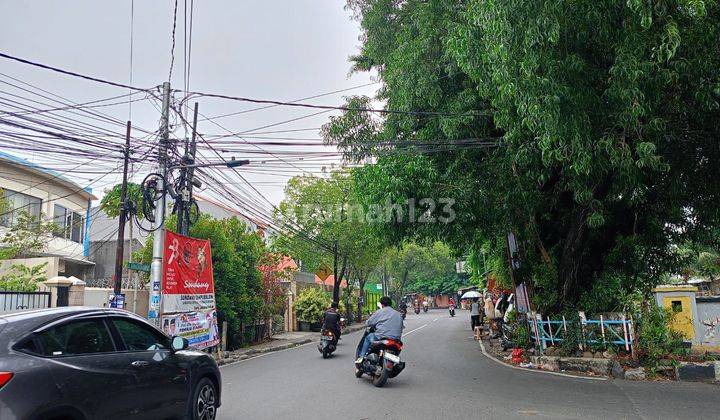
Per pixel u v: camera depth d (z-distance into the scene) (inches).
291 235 1122.0
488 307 786.2
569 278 502.3
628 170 323.3
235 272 704.4
